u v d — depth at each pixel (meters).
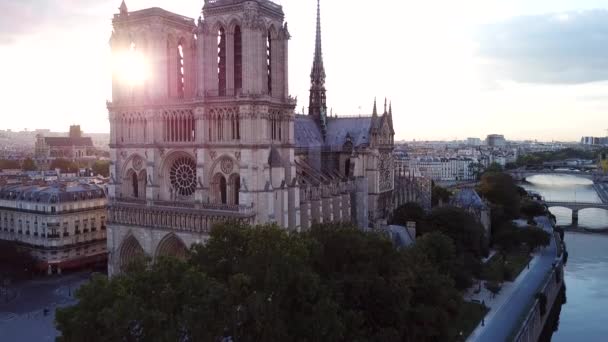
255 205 118.75
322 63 194.38
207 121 123.31
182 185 131.25
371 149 177.00
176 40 132.12
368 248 86.94
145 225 128.75
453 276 128.25
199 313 61.56
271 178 122.38
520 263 172.12
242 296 68.69
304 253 76.38
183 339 67.19
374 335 78.56
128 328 61.91
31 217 160.75
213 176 124.50
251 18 116.44
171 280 70.44
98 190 171.62
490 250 191.75
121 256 134.25
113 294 66.06
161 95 129.88
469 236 158.12
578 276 183.00
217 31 123.44
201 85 122.50
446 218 160.75
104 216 171.88
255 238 77.44
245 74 117.81
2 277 146.50
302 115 186.12
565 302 157.38
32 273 156.12
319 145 181.25
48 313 121.50
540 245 190.38
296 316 71.44
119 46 134.12
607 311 149.62
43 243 157.62
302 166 161.88
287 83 128.00
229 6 119.56
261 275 72.81
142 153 132.62
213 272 77.06
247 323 68.69
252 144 117.56
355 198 171.00
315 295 72.31
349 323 74.44
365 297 81.31
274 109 123.75
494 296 137.12
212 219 119.50
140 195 135.25
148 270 73.38
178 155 129.75
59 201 157.25
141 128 133.00
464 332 110.06
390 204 192.62
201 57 122.12
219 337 66.94
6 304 127.88
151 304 65.75
